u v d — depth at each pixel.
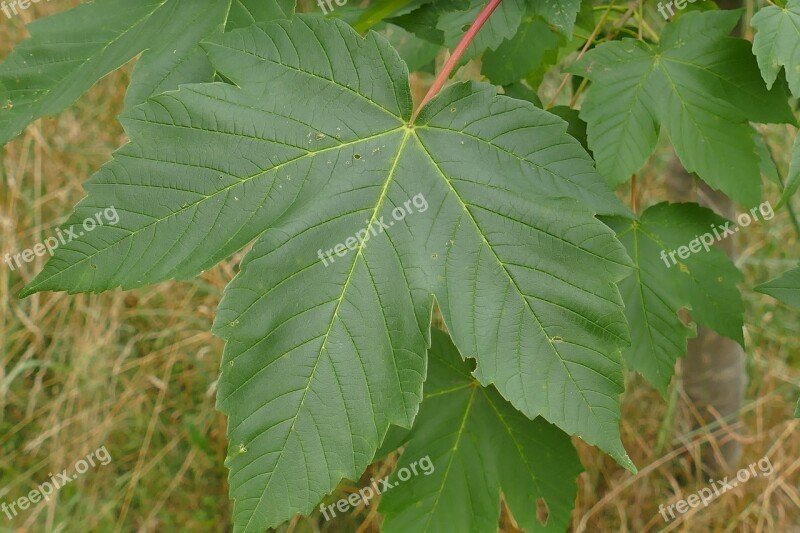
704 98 0.42
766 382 0.83
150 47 0.39
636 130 0.42
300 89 0.37
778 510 0.74
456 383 0.47
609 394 0.35
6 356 0.83
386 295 0.36
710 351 0.65
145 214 0.36
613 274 0.35
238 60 0.37
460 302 0.36
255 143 0.37
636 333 0.44
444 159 0.37
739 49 0.42
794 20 0.38
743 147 0.41
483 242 0.36
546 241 0.36
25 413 0.83
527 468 0.46
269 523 0.34
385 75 0.38
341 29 0.38
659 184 0.94
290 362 0.35
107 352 0.84
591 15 0.48
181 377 0.85
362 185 0.37
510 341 0.35
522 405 0.35
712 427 0.70
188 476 0.79
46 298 0.87
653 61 0.43
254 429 0.34
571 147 0.37
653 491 0.74
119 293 0.86
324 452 0.35
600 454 0.74
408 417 0.35
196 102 0.36
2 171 0.92
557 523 0.45
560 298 0.35
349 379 0.35
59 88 0.39
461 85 0.38
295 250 0.36
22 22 0.99
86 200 0.35
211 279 0.88
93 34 0.40
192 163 0.36
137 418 0.81
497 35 0.39
